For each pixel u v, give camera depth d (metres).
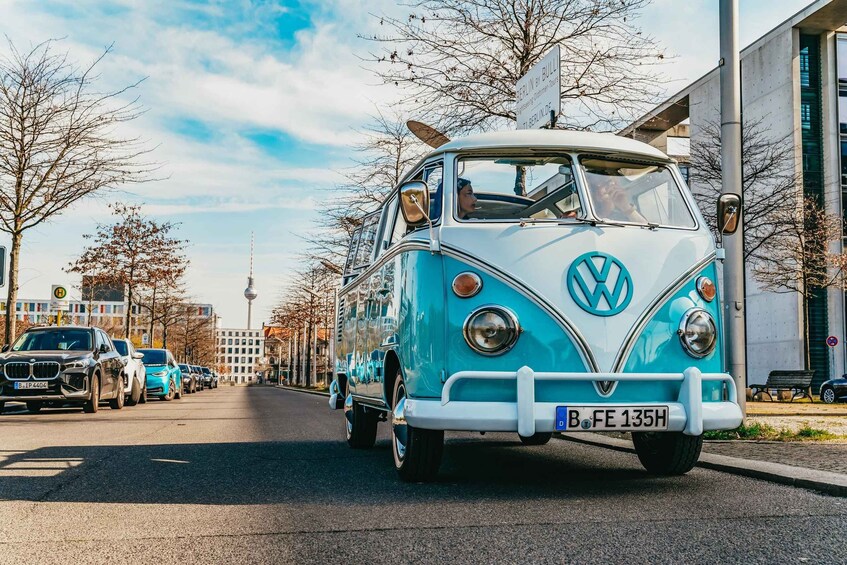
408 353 5.94
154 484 6.34
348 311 9.34
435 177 6.27
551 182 6.18
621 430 5.44
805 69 42.28
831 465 6.66
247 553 4.03
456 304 5.59
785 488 5.83
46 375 16.83
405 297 6.13
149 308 46.22
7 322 20.70
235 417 15.99
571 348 5.53
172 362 30.27
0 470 7.18
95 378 17.69
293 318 58.75
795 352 39.50
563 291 5.60
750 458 7.21
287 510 5.17
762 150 31.72
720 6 9.65
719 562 3.71
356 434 8.92
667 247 5.91
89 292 38.84
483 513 4.93
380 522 4.71
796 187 33.84
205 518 4.95
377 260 7.54
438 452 6.15
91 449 9.05
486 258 5.65
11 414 17.11
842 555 3.82
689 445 6.33
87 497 5.74
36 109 20.89
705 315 5.84
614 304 5.63
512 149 6.25
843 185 41.19
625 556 3.83
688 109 46.50
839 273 33.69
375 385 7.43
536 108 13.41
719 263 6.11
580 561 3.75
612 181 6.20
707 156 30.11
